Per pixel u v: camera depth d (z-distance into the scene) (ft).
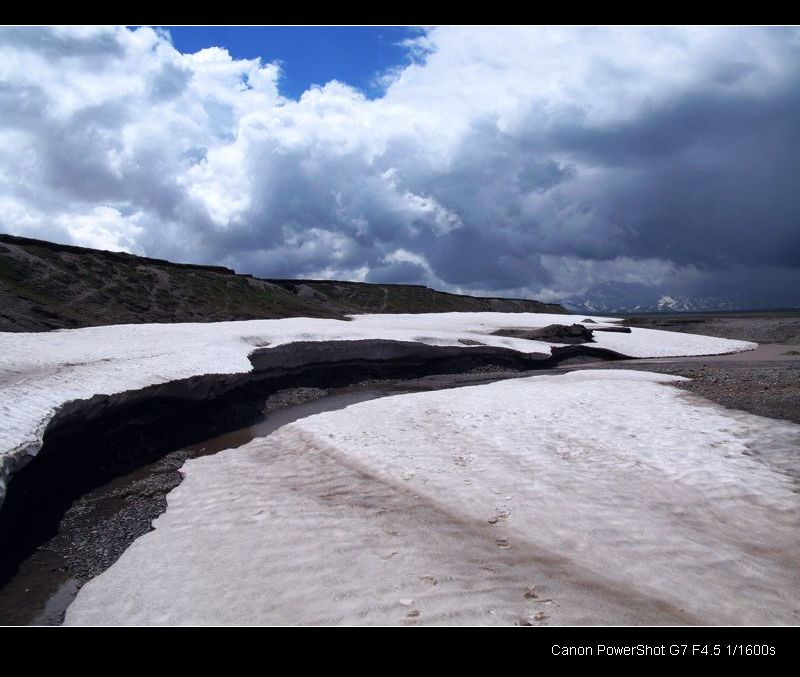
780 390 63.16
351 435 48.42
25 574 27.17
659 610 22.09
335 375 90.02
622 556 26.35
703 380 75.05
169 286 166.81
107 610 23.04
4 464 28.48
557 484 35.17
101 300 141.18
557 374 92.89
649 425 48.06
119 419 47.44
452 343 111.45
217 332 92.27
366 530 29.68
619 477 36.01
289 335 92.99
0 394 39.78
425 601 22.68
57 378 47.96
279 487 37.09
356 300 271.90
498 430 48.03
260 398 69.26
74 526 32.78
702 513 30.66
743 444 41.91
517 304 328.49
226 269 205.46
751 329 192.75
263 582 24.68
